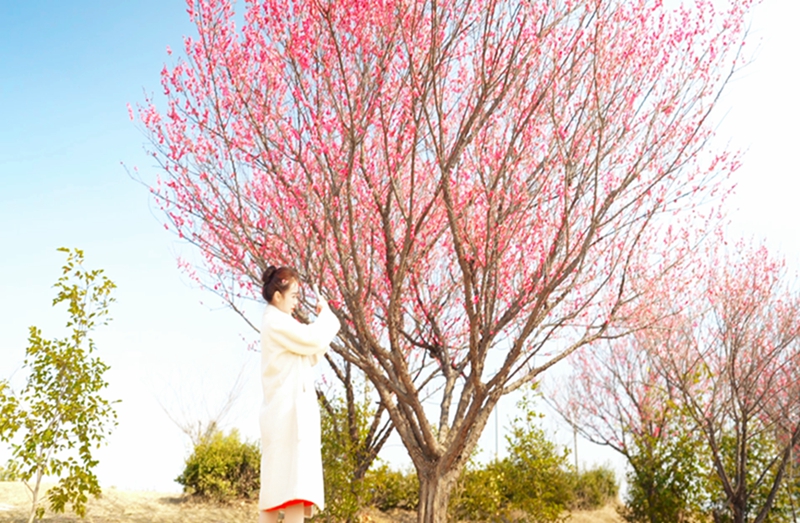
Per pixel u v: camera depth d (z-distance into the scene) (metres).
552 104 6.33
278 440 3.68
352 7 6.39
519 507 11.34
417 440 8.15
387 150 6.46
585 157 6.91
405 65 6.79
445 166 6.22
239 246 7.89
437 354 9.27
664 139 6.86
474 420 7.17
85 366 7.47
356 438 9.55
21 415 7.12
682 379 10.62
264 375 3.81
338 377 9.70
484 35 5.88
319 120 6.81
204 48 7.07
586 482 15.27
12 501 9.56
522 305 7.32
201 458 11.37
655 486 11.41
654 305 9.04
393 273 7.05
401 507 12.59
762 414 11.22
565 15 6.41
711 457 11.09
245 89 7.16
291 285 4.00
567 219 6.34
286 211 7.83
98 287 7.67
